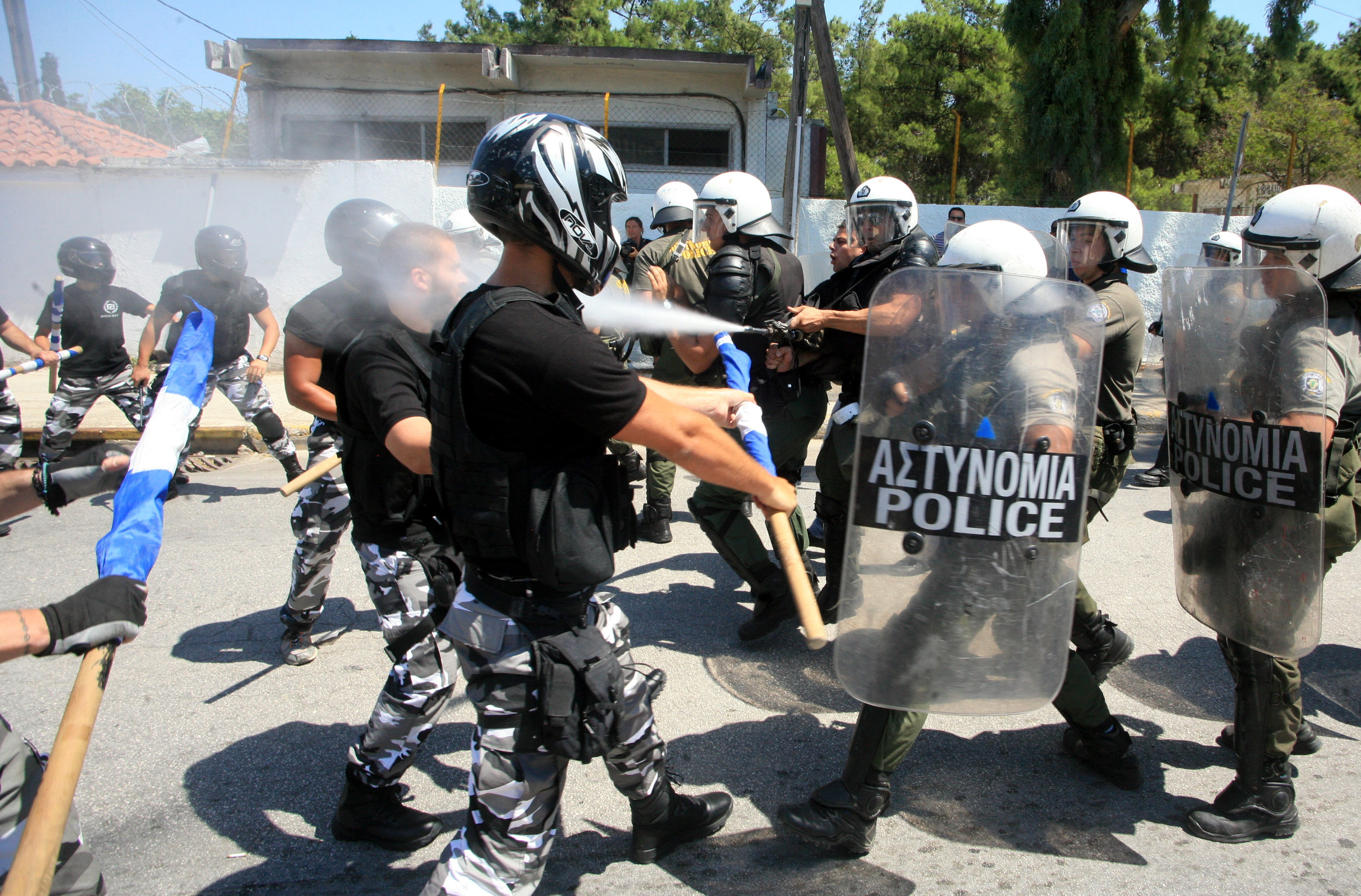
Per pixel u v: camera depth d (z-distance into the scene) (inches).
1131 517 225.3
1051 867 93.0
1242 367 91.5
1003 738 119.1
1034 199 492.4
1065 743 114.3
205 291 221.3
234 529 208.7
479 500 63.9
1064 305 75.4
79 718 53.7
